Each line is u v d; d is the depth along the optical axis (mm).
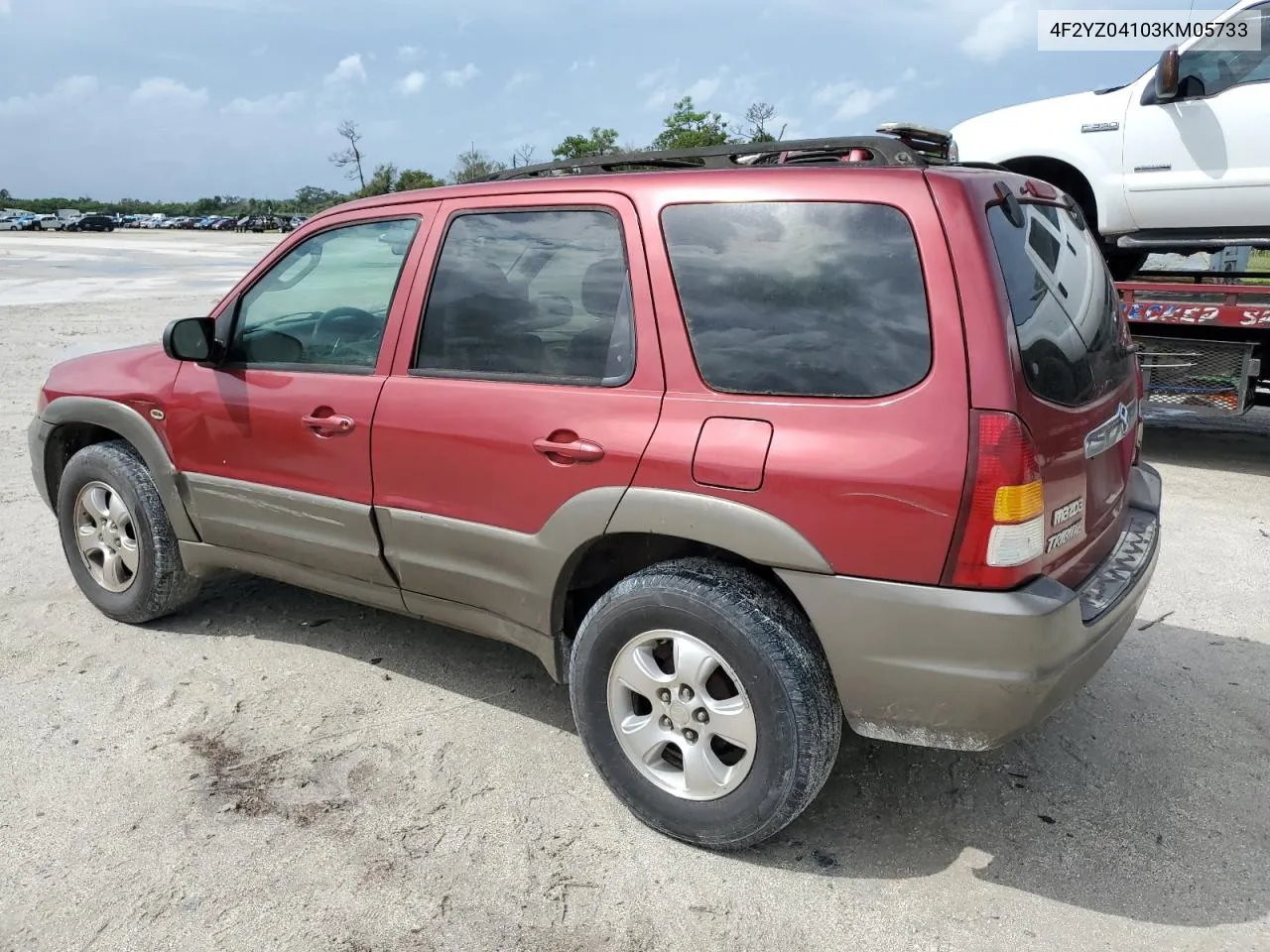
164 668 3914
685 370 2709
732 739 2664
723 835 2738
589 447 2801
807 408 2518
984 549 2338
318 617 4414
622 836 2887
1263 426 8102
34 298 19734
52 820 2939
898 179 2520
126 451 4168
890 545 2410
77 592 4695
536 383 2984
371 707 3619
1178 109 6211
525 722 3523
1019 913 2562
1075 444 2584
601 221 2918
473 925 2527
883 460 2398
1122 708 3590
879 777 3178
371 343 3410
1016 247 2586
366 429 3307
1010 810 3004
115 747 3340
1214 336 6449
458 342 3184
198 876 2703
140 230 84438
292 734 3430
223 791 3086
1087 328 2908
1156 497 3465
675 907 2592
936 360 2387
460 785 3131
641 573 2803
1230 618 4348
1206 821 2938
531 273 3041
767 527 2531
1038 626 2338
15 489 6473
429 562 3270
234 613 4449
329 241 3590
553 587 2988
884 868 2748
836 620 2498
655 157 3127
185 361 3852
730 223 2699
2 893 2633
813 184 2619
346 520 3434
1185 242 6391
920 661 2432
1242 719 3510
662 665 2861
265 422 3580
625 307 2838
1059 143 6746
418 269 3295
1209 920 2529
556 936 2492
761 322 2621
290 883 2680
